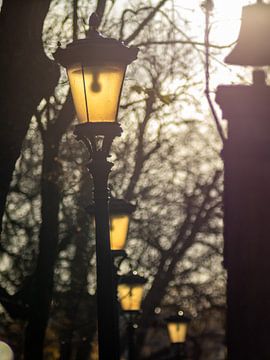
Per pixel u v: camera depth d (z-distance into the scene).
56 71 17.52
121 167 40.78
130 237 43.22
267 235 8.43
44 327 27.27
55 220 28.77
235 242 8.49
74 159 38.19
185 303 44.97
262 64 9.20
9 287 38.56
